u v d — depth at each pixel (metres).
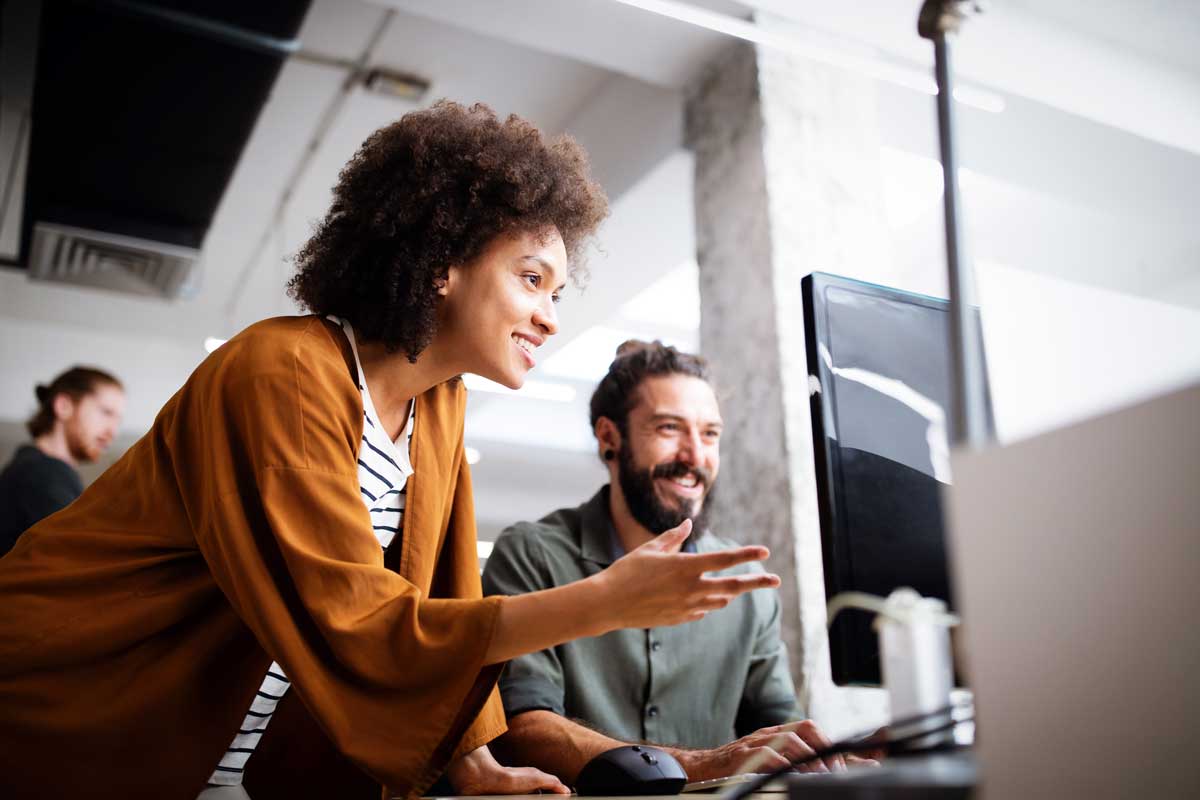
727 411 3.14
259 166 4.84
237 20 2.85
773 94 3.29
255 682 1.07
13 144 4.64
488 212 1.22
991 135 3.82
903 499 0.94
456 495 1.39
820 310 0.98
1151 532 0.45
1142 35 3.92
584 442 7.69
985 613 0.52
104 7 2.73
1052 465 0.50
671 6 2.64
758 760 1.04
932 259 4.61
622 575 0.90
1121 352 4.72
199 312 6.41
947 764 0.56
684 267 5.45
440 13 3.32
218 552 1.00
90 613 1.02
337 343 1.17
